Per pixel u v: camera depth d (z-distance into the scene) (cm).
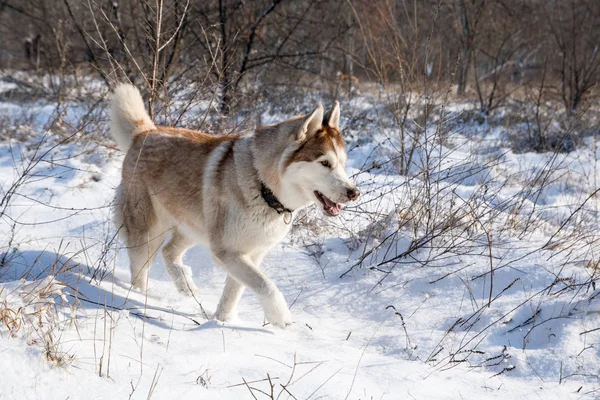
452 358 359
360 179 701
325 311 449
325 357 344
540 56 1842
